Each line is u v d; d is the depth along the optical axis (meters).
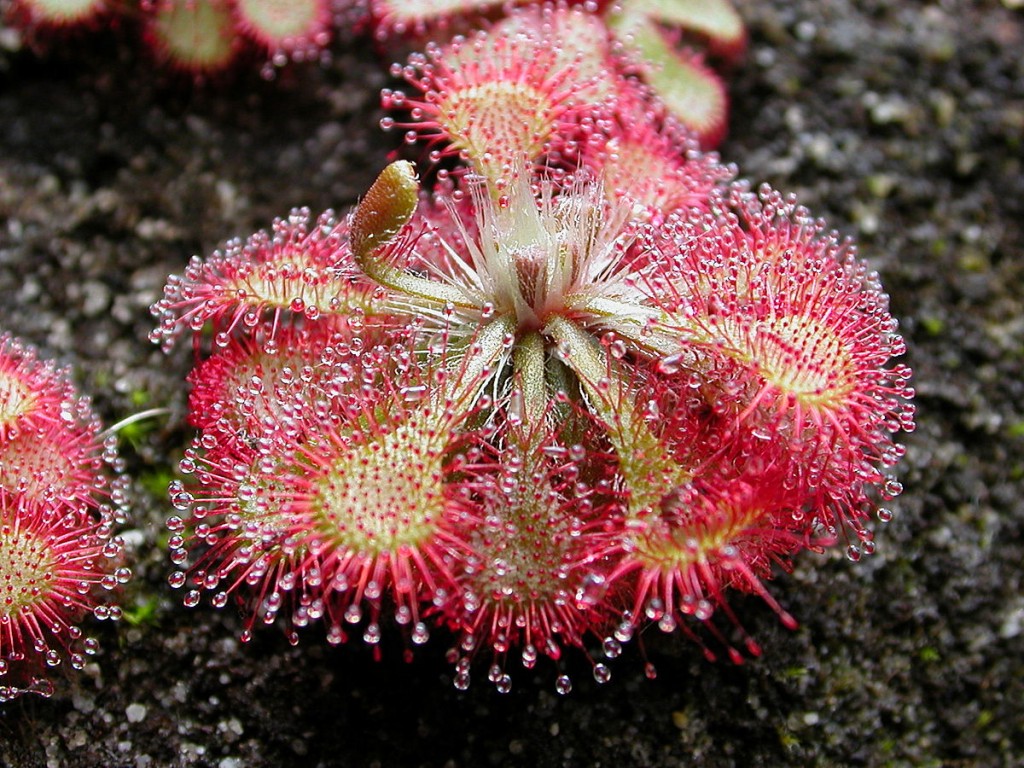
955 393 0.10
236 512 0.07
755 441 0.06
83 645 0.08
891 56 0.11
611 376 0.07
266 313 0.09
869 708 0.08
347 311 0.07
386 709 0.08
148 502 0.08
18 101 0.10
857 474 0.07
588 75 0.08
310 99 0.10
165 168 0.10
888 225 0.10
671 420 0.07
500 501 0.06
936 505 0.09
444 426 0.06
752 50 0.11
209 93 0.10
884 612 0.09
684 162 0.09
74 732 0.08
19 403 0.07
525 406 0.07
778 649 0.08
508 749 0.08
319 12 0.10
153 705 0.08
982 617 0.09
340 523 0.06
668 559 0.06
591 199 0.07
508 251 0.07
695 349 0.07
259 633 0.08
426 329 0.07
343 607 0.07
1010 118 0.11
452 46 0.08
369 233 0.07
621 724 0.08
